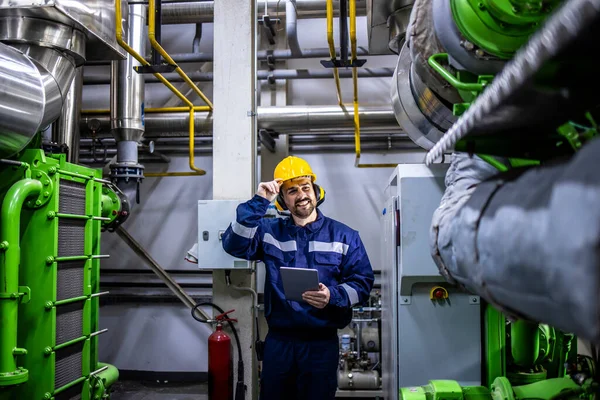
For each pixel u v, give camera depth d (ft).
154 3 7.32
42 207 6.63
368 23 8.02
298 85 13.01
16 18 6.44
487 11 3.03
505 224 2.01
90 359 8.09
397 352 6.08
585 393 4.04
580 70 1.41
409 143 12.32
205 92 13.34
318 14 11.76
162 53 7.48
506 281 2.04
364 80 12.92
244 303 8.27
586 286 1.39
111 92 9.98
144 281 13.08
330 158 12.82
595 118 1.90
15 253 5.90
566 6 1.23
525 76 1.45
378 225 12.60
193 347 12.90
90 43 7.49
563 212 1.53
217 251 8.02
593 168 1.42
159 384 12.58
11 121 5.61
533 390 4.98
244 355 8.23
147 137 12.05
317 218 7.25
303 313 6.57
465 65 3.47
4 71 5.47
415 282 5.93
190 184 13.35
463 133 2.08
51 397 6.53
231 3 8.61
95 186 8.11
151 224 13.33
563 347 6.34
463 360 5.90
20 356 6.49
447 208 3.50
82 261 7.57
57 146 9.07
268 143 11.73
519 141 2.40
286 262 6.93
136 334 13.05
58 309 6.85
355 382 10.10
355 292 6.56
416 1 3.90
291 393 7.02
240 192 8.37
